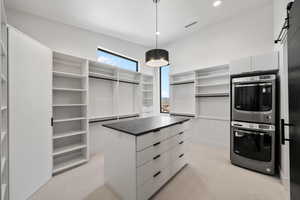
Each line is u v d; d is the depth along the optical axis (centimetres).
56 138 268
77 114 313
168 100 494
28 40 192
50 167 226
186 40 427
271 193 185
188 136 271
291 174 117
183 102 447
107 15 298
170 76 467
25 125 186
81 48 337
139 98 443
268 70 230
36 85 204
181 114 439
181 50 441
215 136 368
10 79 168
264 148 231
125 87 428
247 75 250
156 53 227
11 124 169
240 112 256
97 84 358
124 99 424
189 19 331
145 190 168
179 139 241
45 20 288
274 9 268
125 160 171
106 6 269
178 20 331
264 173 232
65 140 294
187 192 189
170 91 470
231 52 338
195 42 405
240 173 236
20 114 179
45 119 219
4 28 162
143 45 482
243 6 289
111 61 412
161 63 252
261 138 234
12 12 254
